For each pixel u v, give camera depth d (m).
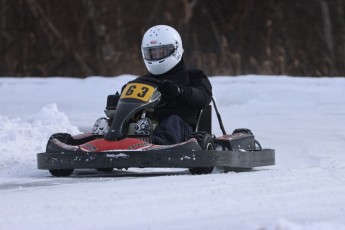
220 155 27.08
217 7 104.50
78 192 21.39
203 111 30.33
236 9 104.19
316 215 17.73
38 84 67.88
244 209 18.45
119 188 22.12
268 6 99.44
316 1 98.56
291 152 36.66
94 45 94.75
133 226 16.42
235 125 46.66
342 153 35.59
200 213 17.94
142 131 27.45
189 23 101.25
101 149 26.80
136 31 95.62
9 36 96.19
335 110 51.97
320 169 27.09
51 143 27.95
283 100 56.22
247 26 98.94
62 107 59.53
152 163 25.92
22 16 97.00
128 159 26.06
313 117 49.16
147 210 18.28
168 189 21.64
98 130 28.52
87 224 16.66
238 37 99.25
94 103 60.22
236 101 57.03
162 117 29.52
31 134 36.94
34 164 31.58
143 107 27.89
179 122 28.58
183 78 30.50
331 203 19.33
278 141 40.03
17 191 22.61
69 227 16.34
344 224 15.73
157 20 95.50
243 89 58.03
